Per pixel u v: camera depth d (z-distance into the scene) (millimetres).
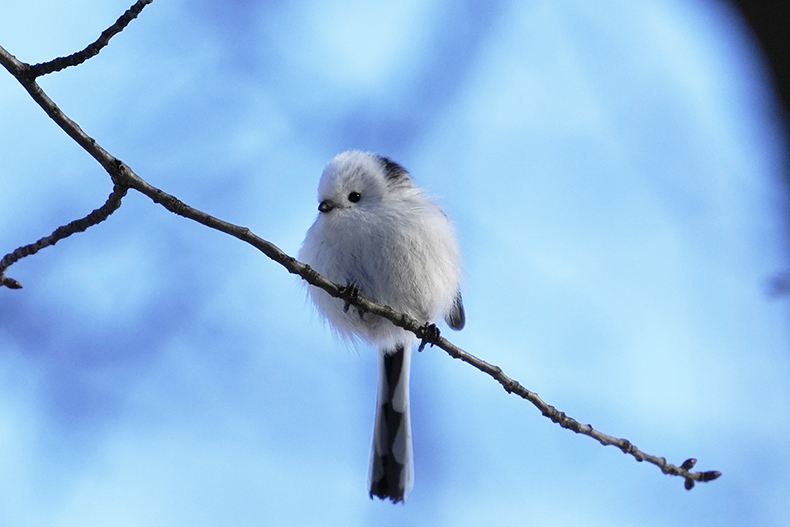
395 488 9523
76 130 5492
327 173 9227
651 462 7609
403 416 9875
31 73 5266
